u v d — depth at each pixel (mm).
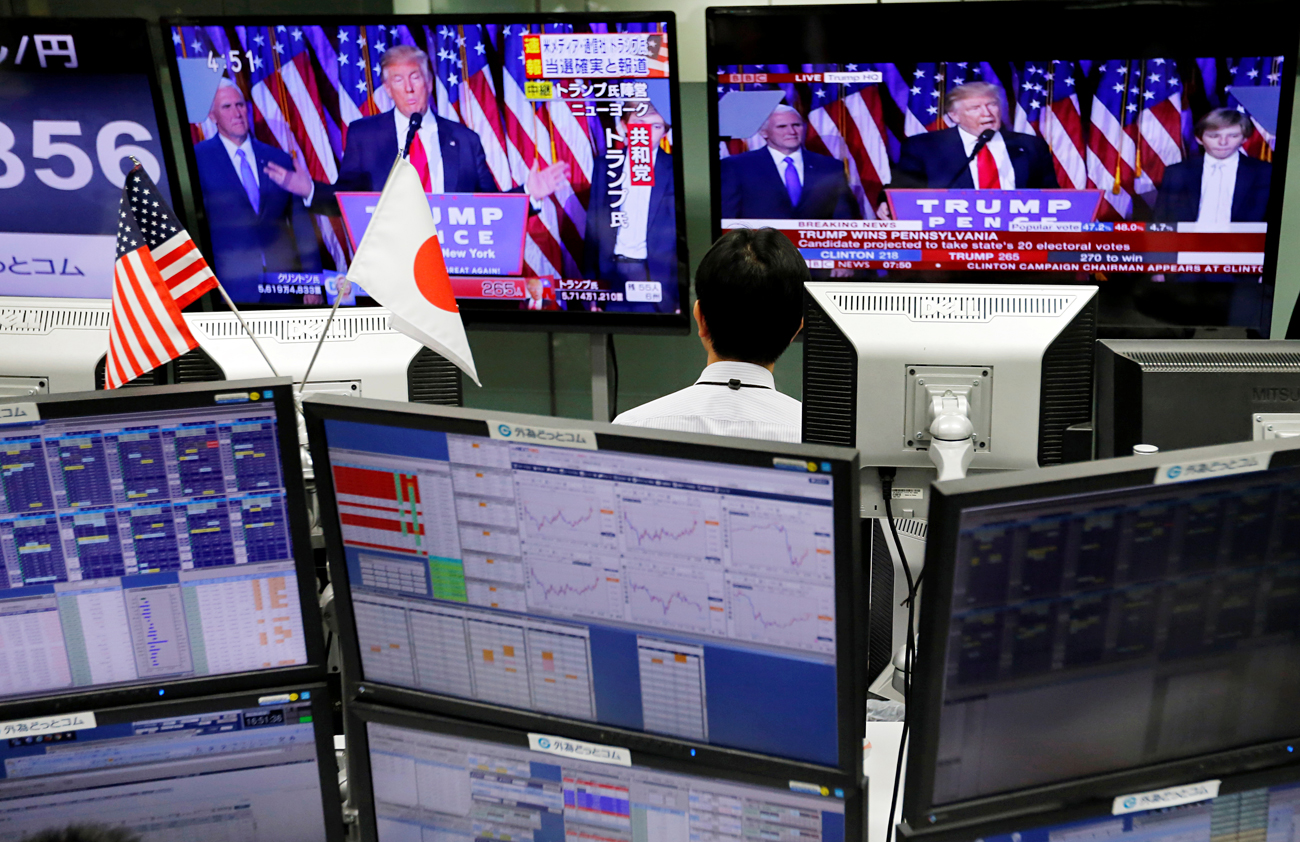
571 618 1069
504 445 1027
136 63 3318
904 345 1387
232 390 1100
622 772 1094
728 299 1699
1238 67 3027
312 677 1213
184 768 1206
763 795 1043
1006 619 919
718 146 3314
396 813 1212
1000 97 3154
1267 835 1063
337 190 3455
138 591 1172
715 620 1009
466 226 3457
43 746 1182
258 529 1164
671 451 953
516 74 3270
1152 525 923
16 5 3562
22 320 1574
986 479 873
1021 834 1006
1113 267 3262
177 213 3498
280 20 3283
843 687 972
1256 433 1373
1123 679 970
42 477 1116
